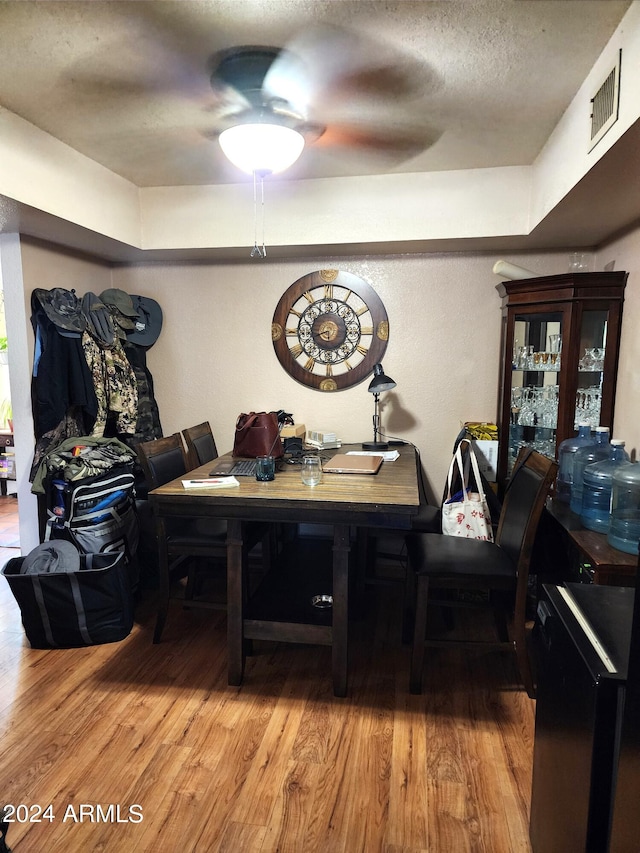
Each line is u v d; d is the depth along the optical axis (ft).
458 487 8.40
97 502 8.42
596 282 8.30
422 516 8.96
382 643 8.11
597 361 8.66
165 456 8.54
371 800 5.16
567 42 5.23
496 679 7.16
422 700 6.70
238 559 6.81
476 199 8.87
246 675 7.23
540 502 6.32
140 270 11.47
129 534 8.91
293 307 10.97
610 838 3.17
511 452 9.72
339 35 5.10
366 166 8.68
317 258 10.80
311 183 9.36
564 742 3.77
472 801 5.15
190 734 6.08
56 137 7.51
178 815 4.99
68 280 10.01
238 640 6.91
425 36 5.12
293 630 6.84
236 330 11.28
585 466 7.72
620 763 3.04
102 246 9.75
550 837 4.04
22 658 7.67
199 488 6.97
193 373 11.58
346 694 6.78
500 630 7.59
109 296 10.36
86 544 8.27
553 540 7.82
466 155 8.21
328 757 5.72
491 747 5.87
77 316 9.14
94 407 9.23
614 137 5.09
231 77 5.86
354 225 9.30
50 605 7.63
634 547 5.95
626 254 8.24
